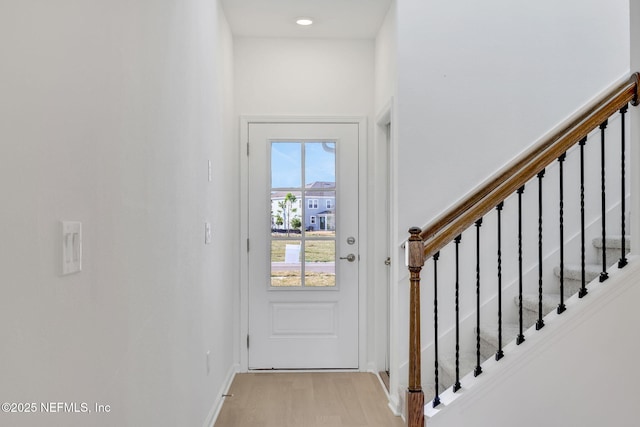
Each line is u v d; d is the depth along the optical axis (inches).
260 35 181.3
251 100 183.2
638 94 105.4
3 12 39.4
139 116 74.1
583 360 104.0
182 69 101.5
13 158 40.8
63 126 49.7
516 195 142.3
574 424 104.1
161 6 85.9
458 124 142.2
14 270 40.8
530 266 142.9
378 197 177.8
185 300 104.2
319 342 183.9
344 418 139.4
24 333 42.3
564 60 143.7
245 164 183.3
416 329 107.0
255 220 183.6
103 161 60.0
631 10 108.0
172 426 93.2
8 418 39.7
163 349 86.9
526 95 143.0
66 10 50.4
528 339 105.7
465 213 110.5
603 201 108.3
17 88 41.4
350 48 183.3
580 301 105.3
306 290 184.1
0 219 38.9
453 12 143.1
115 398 63.9
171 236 92.7
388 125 177.3
